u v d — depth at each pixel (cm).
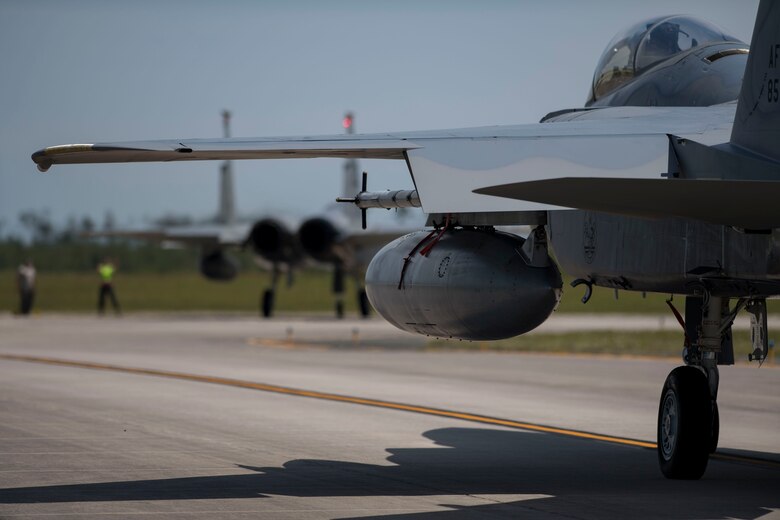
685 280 3350
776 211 2553
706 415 3409
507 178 2731
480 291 3559
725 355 3703
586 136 3023
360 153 2923
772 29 2928
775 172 2906
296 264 13662
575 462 3825
